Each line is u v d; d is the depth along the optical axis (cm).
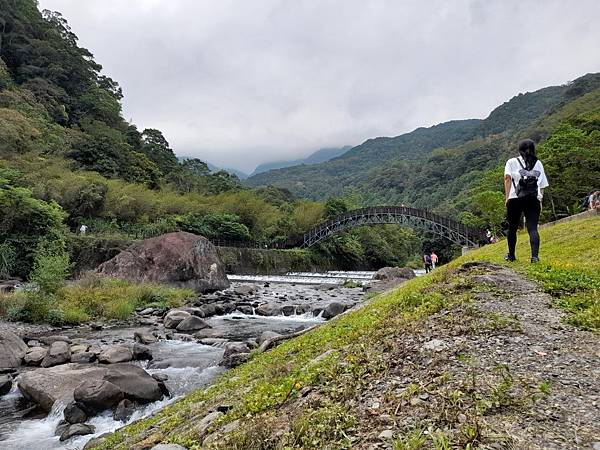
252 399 442
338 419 317
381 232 7619
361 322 659
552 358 367
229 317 2041
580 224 1185
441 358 386
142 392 854
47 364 1128
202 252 2828
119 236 3469
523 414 282
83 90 6794
